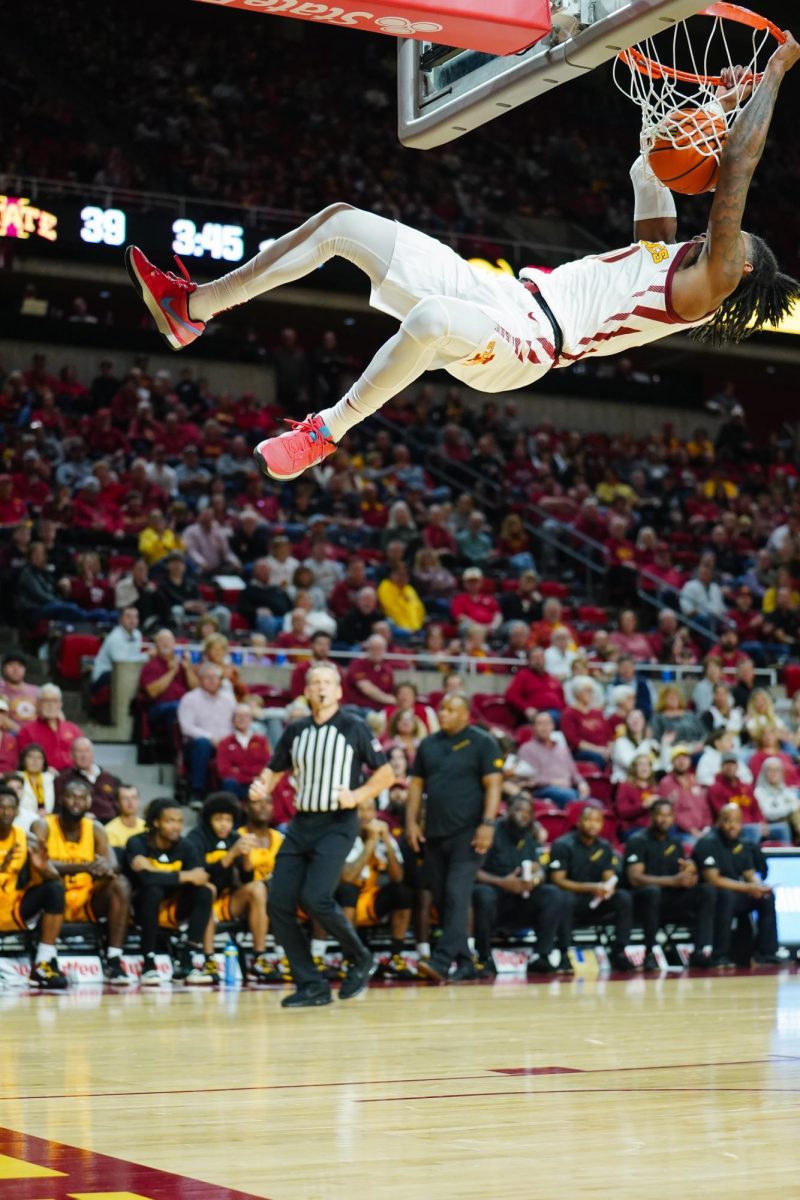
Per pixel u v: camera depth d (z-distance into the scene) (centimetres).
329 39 2620
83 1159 353
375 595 1456
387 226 400
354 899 995
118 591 1366
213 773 1141
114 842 995
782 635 1727
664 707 1420
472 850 952
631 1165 350
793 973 1050
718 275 397
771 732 1305
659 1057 557
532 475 2052
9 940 951
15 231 1836
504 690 1421
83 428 1755
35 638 1345
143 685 1230
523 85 450
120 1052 568
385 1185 325
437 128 489
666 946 1159
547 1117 419
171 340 427
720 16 407
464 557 1734
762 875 1159
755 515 2144
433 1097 456
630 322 409
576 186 2664
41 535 1430
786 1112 428
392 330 2319
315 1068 522
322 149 2450
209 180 2227
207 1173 337
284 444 404
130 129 2312
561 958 1066
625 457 2212
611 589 1791
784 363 2506
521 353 394
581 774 1264
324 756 785
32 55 2353
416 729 1164
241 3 377
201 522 1522
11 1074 505
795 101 2752
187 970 945
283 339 2161
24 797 1002
